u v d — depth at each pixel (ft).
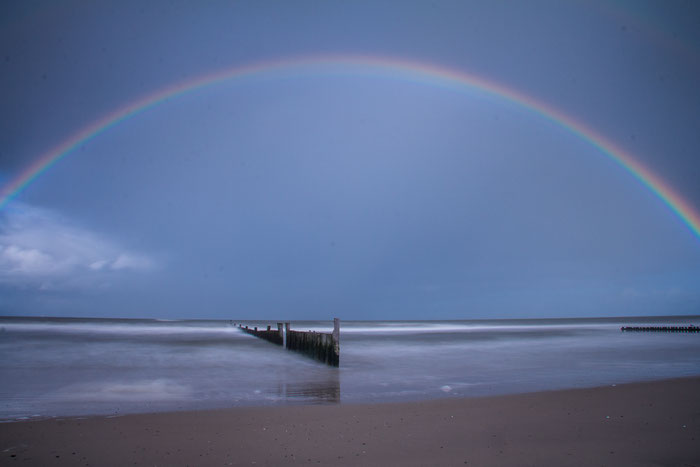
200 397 41.37
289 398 40.45
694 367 65.10
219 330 226.38
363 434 25.62
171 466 20.47
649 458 21.15
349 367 68.03
